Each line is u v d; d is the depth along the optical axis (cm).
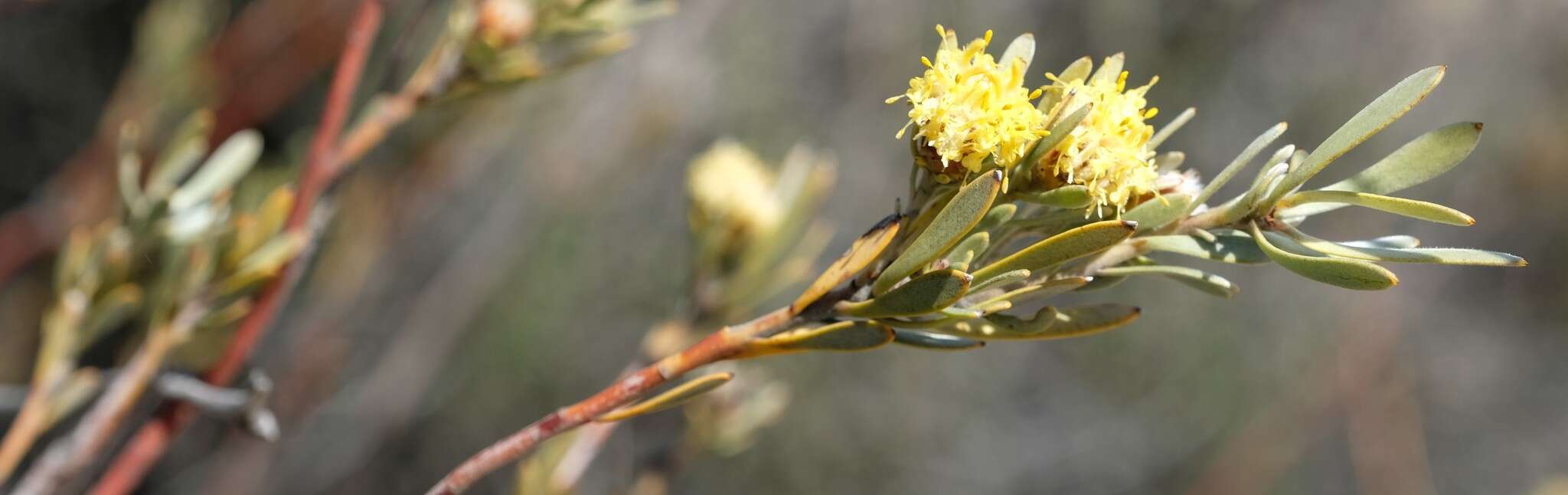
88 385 32
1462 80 135
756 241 36
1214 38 119
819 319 26
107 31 98
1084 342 130
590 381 109
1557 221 143
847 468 117
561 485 35
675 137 93
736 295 37
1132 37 115
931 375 123
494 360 103
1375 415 123
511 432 107
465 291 77
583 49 33
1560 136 136
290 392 72
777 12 104
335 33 65
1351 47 127
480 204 83
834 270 26
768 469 113
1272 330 132
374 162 63
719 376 26
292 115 80
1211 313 130
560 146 76
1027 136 26
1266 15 122
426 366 78
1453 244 141
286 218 32
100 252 32
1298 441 125
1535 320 150
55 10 94
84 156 63
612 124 77
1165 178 27
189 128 32
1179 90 120
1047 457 129
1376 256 26
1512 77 136
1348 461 130
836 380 117
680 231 107
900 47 110
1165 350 129
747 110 104
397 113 33
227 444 79
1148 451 130
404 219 67
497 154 76
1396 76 129
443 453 105
